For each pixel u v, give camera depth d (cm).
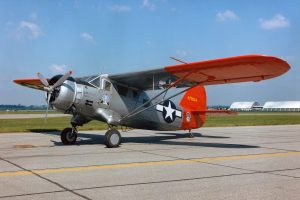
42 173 621
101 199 450
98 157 832
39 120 3209
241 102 15012
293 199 453
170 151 966
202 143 1216
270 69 979
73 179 570
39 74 1001
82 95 1047
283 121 3195
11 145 1113
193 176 600
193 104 1484
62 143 1177
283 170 662
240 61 940
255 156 866
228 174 620
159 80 1180
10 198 452
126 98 1184
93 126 2227
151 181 559
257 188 512
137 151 965
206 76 1122
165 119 1331
